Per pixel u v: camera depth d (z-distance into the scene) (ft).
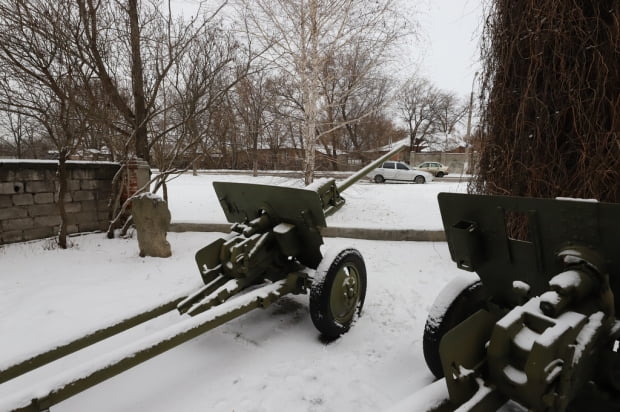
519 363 4.93
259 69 21.99
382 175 60.59
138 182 20.53
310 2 23.25
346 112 38.22
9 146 43.57
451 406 5.09
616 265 5.22
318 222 9.18
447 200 6.83
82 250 17.20
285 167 40.42
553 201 5.49
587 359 5.13
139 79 19.92
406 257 16.01
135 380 7.70
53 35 15.56
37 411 4.95
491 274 6.98
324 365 8.18
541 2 11.41
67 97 16.31
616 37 10.28
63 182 16.67
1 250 16.65
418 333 9.62
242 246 9.25
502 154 12.98
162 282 13.32
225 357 8.52
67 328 9.92
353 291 9.59
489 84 13.62
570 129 11.45
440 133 131.95
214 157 28.94
